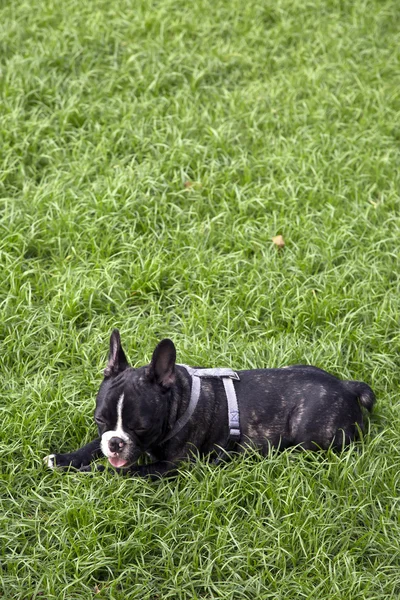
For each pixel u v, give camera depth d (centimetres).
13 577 301
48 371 341
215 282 366
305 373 327
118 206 382
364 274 372
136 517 310
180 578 302
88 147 401
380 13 471
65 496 313
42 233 377
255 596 301
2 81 422
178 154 400
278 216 388
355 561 307
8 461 321
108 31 446
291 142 411
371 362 347
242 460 322
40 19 451
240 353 346
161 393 312
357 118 425
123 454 309
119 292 361
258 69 444
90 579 303
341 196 392
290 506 312
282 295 364
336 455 322
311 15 472
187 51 445
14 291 357
